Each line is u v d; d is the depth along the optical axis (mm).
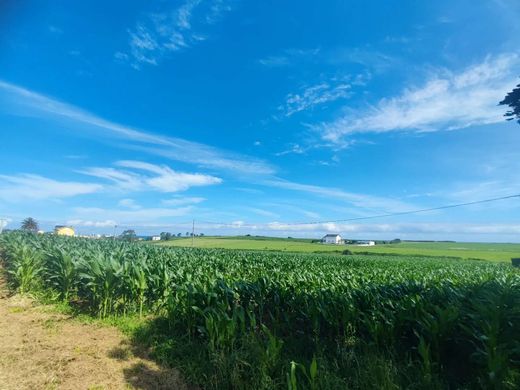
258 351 5539
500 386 4328
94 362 5957
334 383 4867
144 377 5480
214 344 6305
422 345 5133
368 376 4984
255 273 13180
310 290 8891
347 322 7094
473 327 5613
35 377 5246
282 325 8273
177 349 6566
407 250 82125
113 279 9359
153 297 10359
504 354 4605
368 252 71062
